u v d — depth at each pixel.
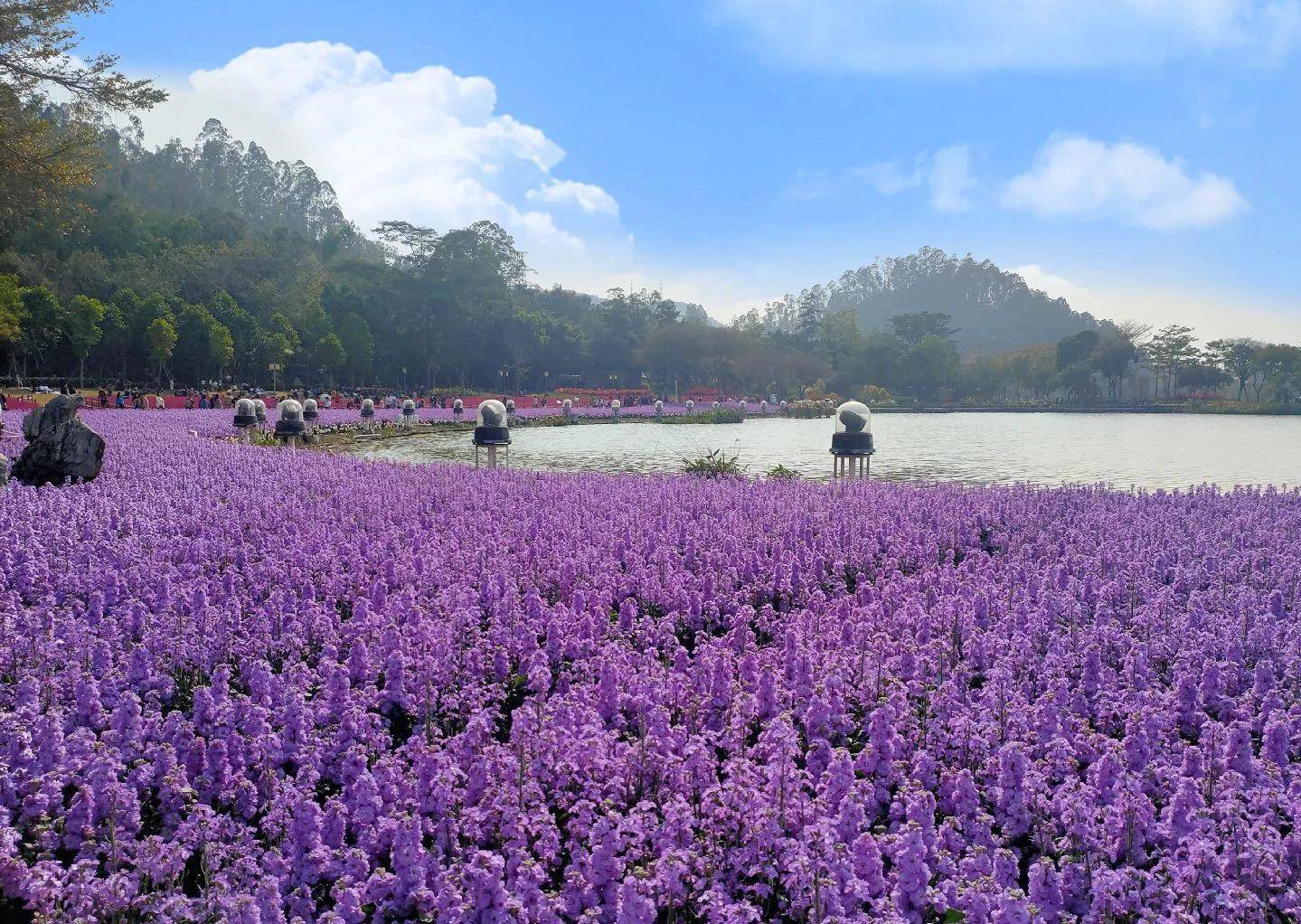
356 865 4.86
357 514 15.69
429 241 133.88
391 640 8.07
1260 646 8.80
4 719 5.96
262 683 7.14
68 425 17.47
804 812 5.25
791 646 8.24
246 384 100.62
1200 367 137.00
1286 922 4.66
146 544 12.48
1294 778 5.79
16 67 26.16
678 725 6.92
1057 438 49.88
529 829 5.20
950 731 6.62
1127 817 5.24
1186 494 18.72
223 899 4.33
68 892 4.51
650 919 4.25
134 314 89.31
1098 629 9.02
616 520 15.20
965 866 4.77
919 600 10.26
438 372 118.06
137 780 5.62
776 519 15.45
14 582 10.22
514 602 9.90
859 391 125.00
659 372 125.62
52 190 28.88
